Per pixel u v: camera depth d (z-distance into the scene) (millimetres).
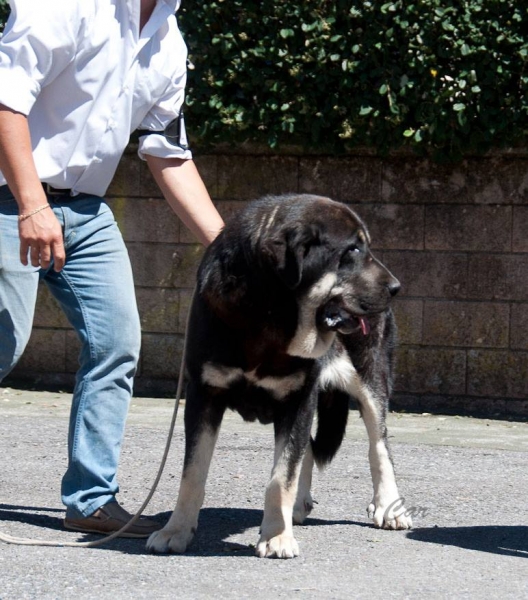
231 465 7812
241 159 11336
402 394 11086
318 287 4953
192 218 5836
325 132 10852
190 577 4672
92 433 5602
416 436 9383
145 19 5504
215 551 5246
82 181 5426
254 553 5195
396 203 11000
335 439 6254
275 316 4906
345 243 4992
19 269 5316
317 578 4723
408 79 10422
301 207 5031
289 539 5148
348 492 6984
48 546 5219
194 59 10922
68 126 5277
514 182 10711
